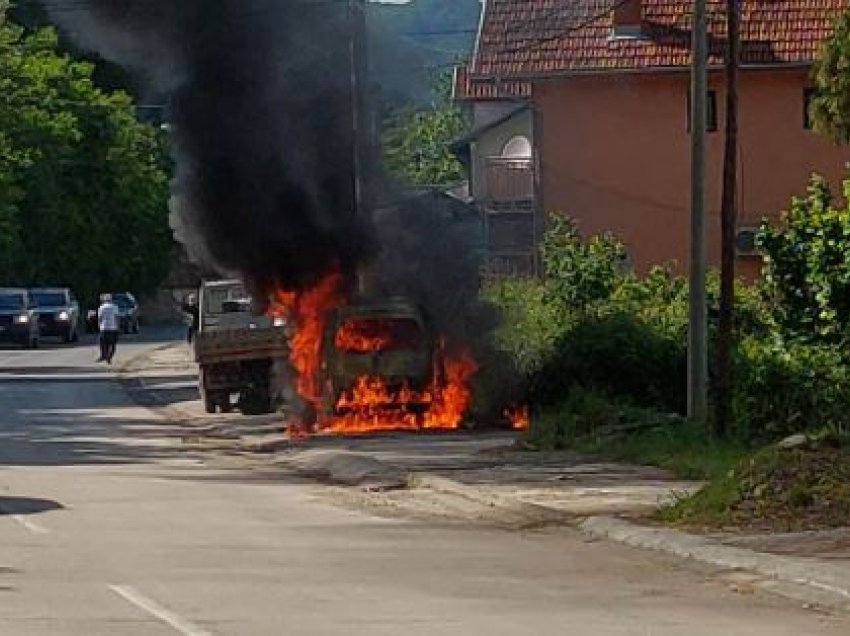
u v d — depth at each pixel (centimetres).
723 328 2594
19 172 7038
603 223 4316
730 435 2602
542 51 4334
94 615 1223
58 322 6950
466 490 2164
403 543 1700
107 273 7850
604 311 3272
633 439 2642
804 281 3141
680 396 3086
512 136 5144
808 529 1681
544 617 1235
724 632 1172
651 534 1688
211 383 3634
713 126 4281
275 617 1222
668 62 4247
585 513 1916
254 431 3238
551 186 4325
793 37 4256
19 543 1667
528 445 2733
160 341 7062
